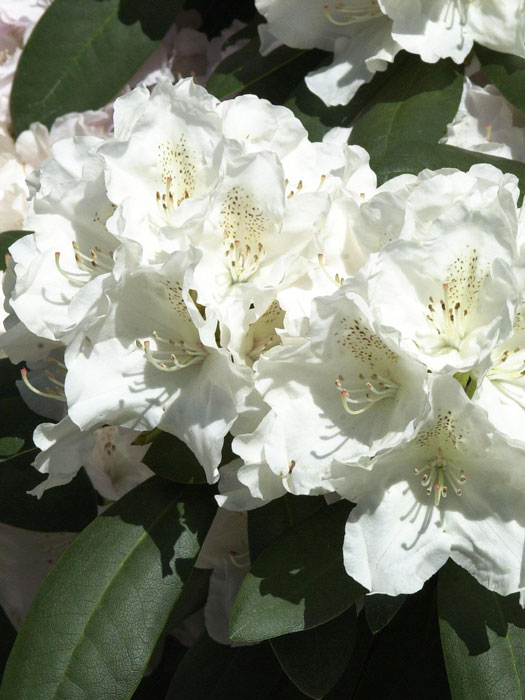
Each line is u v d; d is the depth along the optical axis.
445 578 0.83
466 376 0.79
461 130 0.96
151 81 1.04
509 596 0.82
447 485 0.80
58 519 0.94
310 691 0.83
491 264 0.78
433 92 0.95
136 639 0.83
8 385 0.92
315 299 0.78
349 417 0.80
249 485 0.80
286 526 0.85
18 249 0.84
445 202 0.80
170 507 0.86
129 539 0.85
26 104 1.00
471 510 0.79
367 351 0.80
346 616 0.85
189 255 0.78
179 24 1.08
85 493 0.94
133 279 0.81
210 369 0.81
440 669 0.90
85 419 0.80
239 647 0.94
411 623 0.91
